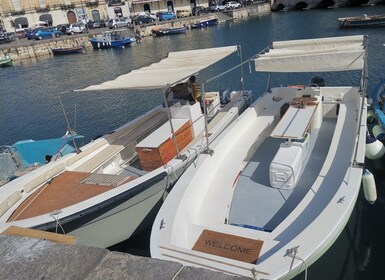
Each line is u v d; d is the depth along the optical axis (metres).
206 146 7.12
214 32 45.22
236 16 58.03
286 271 3.90
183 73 7.48
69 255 2.38
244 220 5.99
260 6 60.22
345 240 6.20
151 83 6.75
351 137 6.95
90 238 6.10
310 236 4.38
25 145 11.18
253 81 19.08
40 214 5.60
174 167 6.67
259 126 8.48
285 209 6.10
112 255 2.34
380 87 11.26
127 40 42.16
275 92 10.01
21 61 41.00
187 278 2.09
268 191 6.61
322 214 4.72
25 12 56.19
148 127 8.74
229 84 19.08
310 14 49.53
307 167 7.14
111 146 7.95
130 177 6.50
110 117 17.05
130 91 20.75
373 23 31.62
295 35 33.53
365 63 6.08
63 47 44.53
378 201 7.27
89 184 6.36
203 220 5.64
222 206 5.91
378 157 8.09
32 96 23.03
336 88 9.22
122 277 2.14
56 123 17.31
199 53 9.91
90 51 42.59
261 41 32.91
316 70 7.18
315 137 8.20
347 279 5.39
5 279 2.25
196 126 8.33
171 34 48.00
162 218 5.06
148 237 6.98
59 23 58.75
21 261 2.38
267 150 8.09
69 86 24.78
